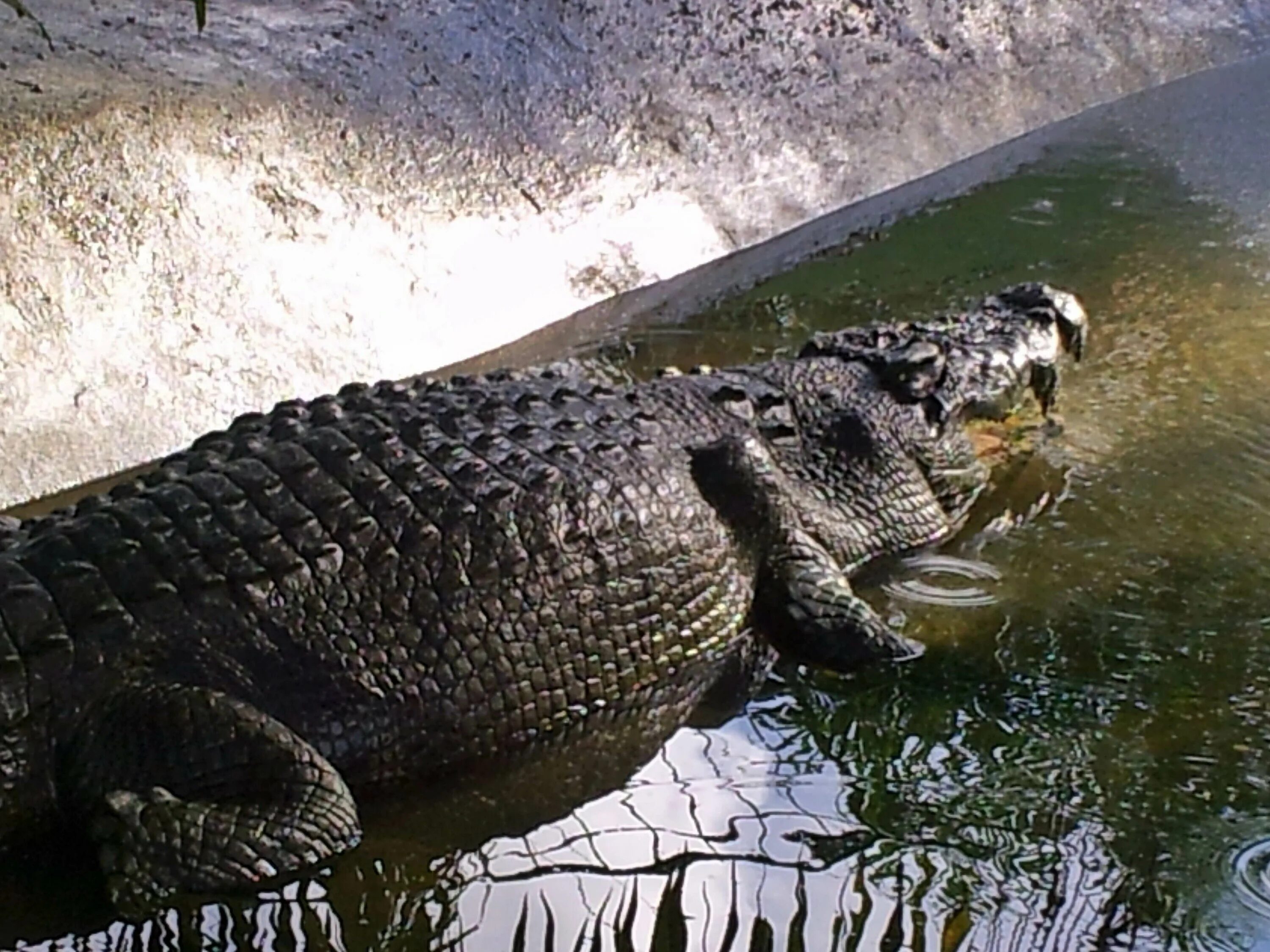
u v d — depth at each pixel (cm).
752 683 520
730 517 543
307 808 428
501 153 829
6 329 648
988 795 450
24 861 430
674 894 411
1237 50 1235
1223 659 511
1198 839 425
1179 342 743
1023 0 1138
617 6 933
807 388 601
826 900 406
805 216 927
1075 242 875
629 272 839
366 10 859
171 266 697
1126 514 602
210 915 407
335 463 477
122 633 430
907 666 519
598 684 498
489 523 478
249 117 752
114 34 775
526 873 424
